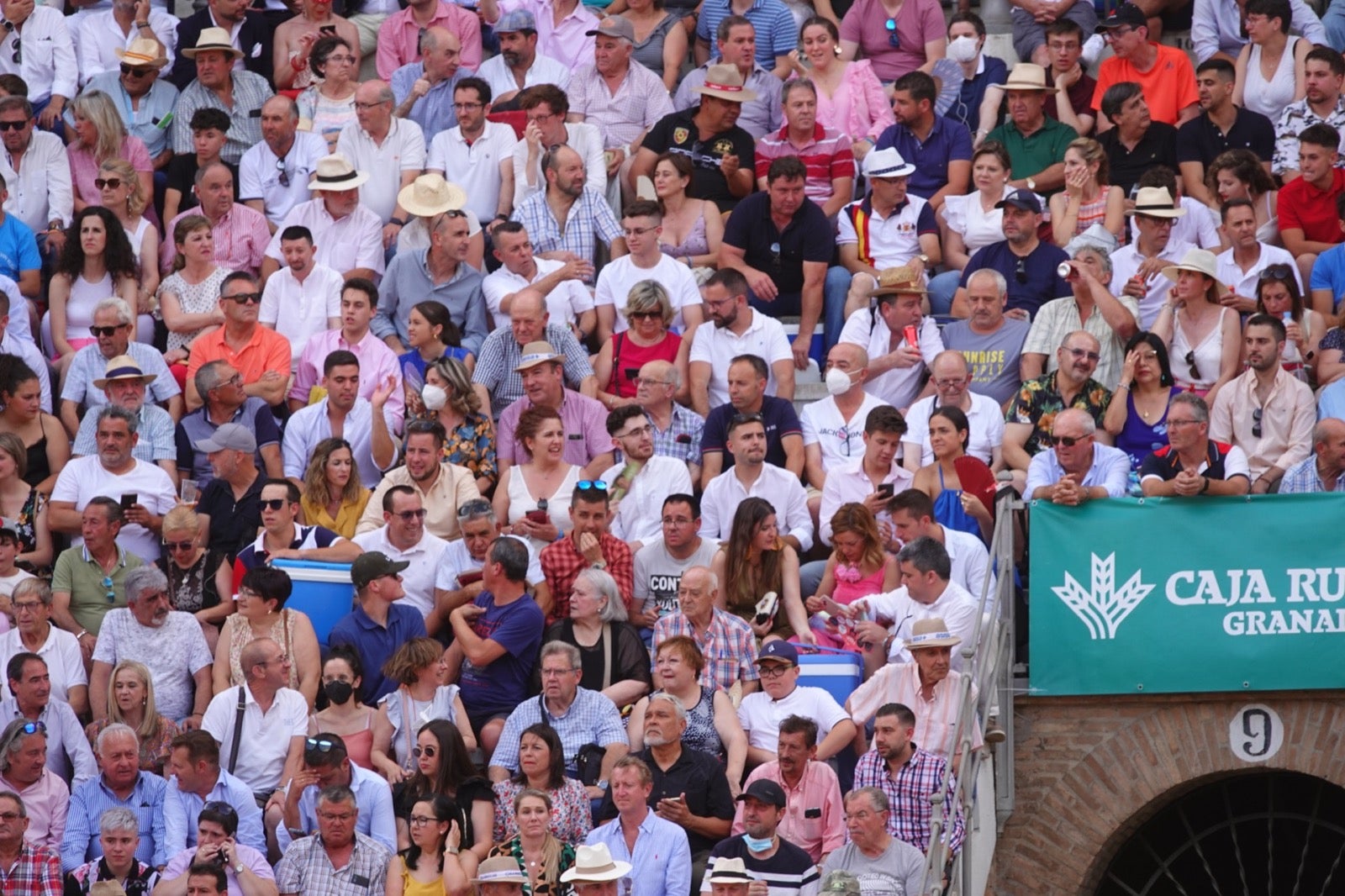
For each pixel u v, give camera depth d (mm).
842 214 57719
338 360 51938
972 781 43125
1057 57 61719
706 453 51344
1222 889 49844
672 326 55438
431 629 48125
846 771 44312
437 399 51156
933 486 48719
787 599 47125
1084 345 49938
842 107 61625
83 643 48406
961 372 50469
